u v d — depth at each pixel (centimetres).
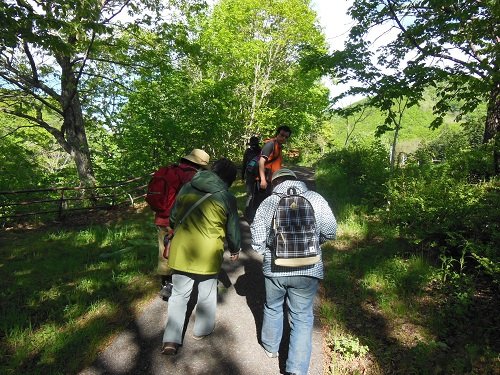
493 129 794
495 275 387
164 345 307
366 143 1484
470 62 634
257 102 2230
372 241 586
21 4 588
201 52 1218
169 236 345
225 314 386
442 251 498
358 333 354
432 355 315
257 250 286
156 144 1151
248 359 317
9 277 481
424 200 588
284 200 279
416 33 677
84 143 1130
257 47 1886
